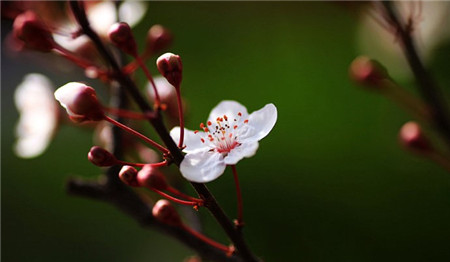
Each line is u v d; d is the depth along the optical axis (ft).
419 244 1.38
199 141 0.92
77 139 1.62
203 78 1.67
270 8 1.69
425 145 1.12
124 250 1.59
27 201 1.63
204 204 0.90
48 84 1.15
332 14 1.63
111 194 1.02
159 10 1.76
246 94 1.63
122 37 0.92
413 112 1.15
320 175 1.45
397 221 1.40
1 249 1.60
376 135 1.47
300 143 1.49
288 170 1.46
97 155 0.89
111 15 1.06
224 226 0.91
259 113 0.91
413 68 1.09
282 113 1.56
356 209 1.42
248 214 1.42
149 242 1.59
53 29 0.97
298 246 1.41
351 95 1.53
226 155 0.90
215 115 0.94
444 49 1.40
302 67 1.61
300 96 1.58
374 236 1.40
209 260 1.01
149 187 0.88
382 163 1.44
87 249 1.61
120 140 1.02
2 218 1.62
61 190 1.62
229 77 1.66
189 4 1.75
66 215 1.63
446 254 1.36
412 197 1.40
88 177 1.59
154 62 1.53
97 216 1.62
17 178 1.66
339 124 1.50
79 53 1.06
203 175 0.88
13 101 1.84
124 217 1.62
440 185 1.39
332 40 1.61
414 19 1.10
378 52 1.40
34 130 1.14
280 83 1.61
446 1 1.35
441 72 1.41
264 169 1.45
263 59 1.66
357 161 1.46
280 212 1.42
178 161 0.89
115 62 0.95
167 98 1.03
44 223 1.62
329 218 1.42
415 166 1.41
